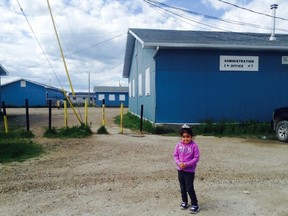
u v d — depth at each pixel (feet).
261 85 45.91
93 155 26.71
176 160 14.53
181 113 44.50
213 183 18.85
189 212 14.25
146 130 44.37
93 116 79.92
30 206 15.02
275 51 45.62
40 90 161.38
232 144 33.91
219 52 44.80
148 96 50.83
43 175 20.42
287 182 19.27
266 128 42.37
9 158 25.41
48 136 36.42
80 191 17.22
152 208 14.73
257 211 14.48
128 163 23.84
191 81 44.55
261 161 25.18
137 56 66.28
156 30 59.77
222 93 45.19
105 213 14.14
